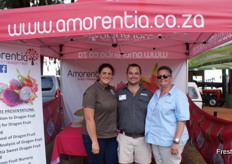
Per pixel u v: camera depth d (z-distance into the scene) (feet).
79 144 10.64
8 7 30.60
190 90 23.56
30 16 7.25
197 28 6.47
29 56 9.47
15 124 8.92
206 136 11.32
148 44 15.67
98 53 16.42
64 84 16.81
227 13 6.41
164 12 6.57
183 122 8.03
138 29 6.63
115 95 9.12
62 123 16.88
